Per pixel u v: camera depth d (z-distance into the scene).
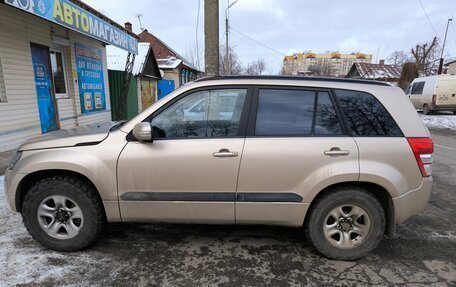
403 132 3.04
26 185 3.17
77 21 7.12
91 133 3.17
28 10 5.41
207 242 3.43
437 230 3.84
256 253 3.22
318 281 2.78
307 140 2.95
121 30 10.33
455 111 19.77
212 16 7.05
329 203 3.00
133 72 14.98
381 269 2.99
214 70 7.23
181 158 2.94
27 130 7.43
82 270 2.84
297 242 3.47
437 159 7.88
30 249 3.16
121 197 3.02
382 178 2.91
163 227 3.76
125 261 3.01
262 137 2.97
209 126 3.04
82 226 3.08
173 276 2.80
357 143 2.95
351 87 3.10
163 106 3.06
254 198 2.98
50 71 8.44
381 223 3.04
